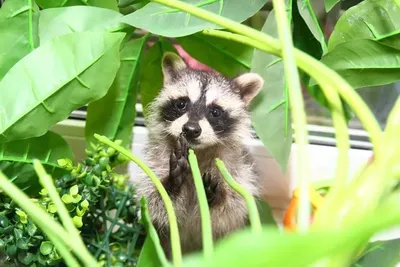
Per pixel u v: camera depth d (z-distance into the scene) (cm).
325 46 88
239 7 85
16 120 80
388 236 76
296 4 88
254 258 41
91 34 81
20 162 84
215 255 45
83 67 81
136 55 91
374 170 64
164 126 96
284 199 103
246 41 74
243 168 95
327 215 63
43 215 65
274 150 87
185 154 92
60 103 82
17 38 84
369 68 86
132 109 93
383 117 101
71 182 83
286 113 87
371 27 85
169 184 91
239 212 93
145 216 76
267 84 87
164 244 93
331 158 102
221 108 96
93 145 86
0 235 81
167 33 82
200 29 82
